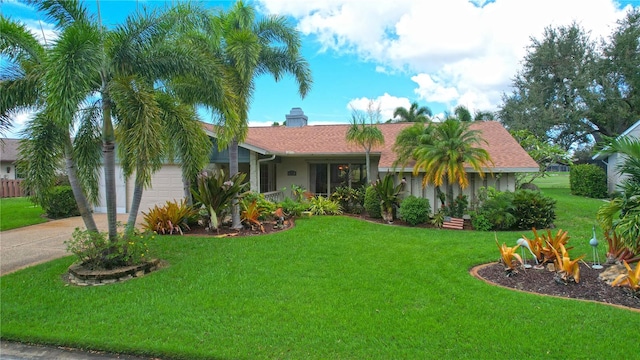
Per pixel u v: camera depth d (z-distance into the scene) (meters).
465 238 9.62
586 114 30.23
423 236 9.95
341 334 4.36
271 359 3.87
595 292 5.48
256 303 5.31
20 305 5.36
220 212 10.69
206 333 4.43
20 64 6.32
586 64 31.48
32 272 6.93
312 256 7.81
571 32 32.12
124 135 6.40
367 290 5.78
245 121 10.71
